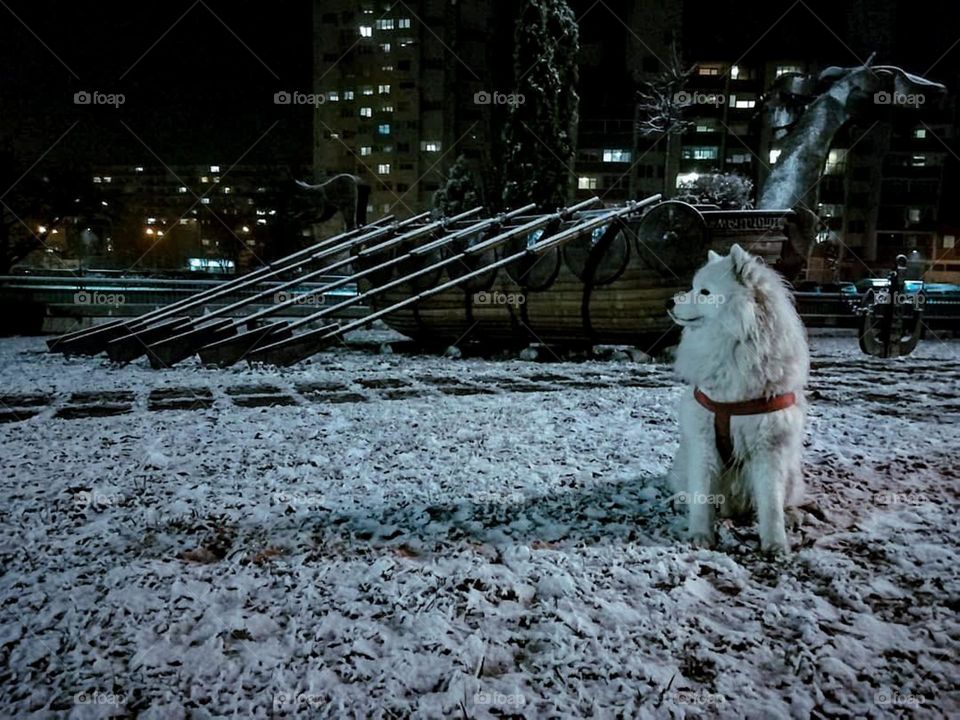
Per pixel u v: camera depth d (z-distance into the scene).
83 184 47.06
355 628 2.46
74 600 2.66
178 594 2.71
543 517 3.69
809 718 2.00
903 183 58.25
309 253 12.89
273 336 10.68
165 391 8.20
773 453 3.14
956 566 3.05
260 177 82.06
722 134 58.91
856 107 11.61
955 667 2.27
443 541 3.33
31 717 1.97
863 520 3.69
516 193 19.02
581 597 2.73
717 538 3.34
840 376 9.97
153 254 71.88
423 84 68.44
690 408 3.29
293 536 3.40
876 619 2.59
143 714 1.99
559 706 2.04
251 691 2.11
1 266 36.06
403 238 11.73
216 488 4.20
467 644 2.35
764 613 2.62
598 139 59.38
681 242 9.70
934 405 7.47
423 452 5.16
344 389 8.44
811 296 20.02
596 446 5.36
